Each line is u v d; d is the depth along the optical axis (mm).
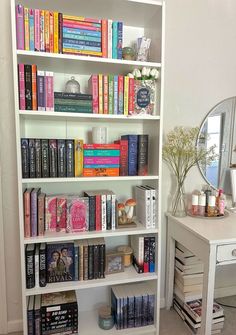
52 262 1451
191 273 1803
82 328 1590
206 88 1896
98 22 1396
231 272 2131
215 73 1903
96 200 1488
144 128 1734
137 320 1609
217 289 2100
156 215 1558
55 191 1657
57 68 1517
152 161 1600
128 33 1665
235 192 1985
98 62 1400
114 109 1462
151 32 1570
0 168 1582
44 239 1366
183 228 1656
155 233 1577
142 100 1497
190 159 1840
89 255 1490
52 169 1395
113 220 1523
